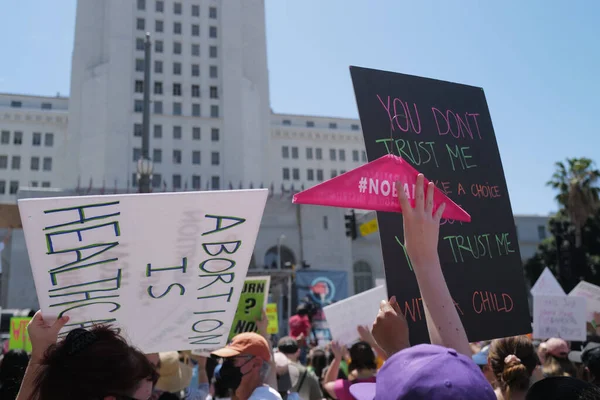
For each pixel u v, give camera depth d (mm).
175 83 61812
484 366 4082
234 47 64312
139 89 60188
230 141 61469
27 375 1913
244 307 4207
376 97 2924
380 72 2982
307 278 37844
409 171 2309
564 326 6309
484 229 3045
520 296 3012
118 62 59281
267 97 65438
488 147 3203
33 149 63969
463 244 2965
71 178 56656
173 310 2266
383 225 2680
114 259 2031
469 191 3059
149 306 2219
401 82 3029
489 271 2973
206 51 63844
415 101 3041
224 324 2369
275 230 47750
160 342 2357
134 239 2006
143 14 62188
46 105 68375
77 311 2137
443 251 2908
